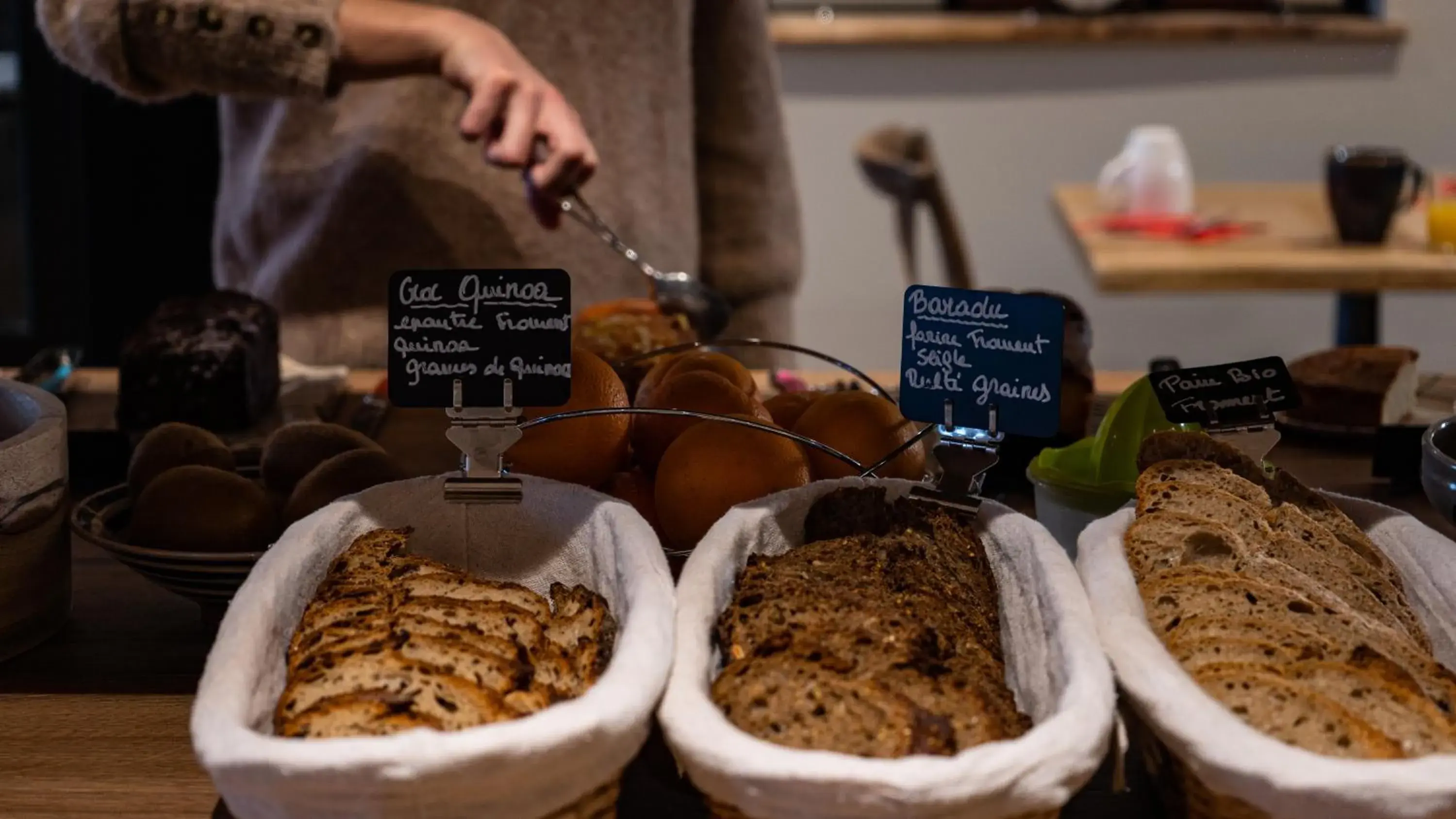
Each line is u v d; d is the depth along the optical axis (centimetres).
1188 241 246
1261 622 68
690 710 60
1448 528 103
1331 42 356
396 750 54
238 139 183
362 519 79
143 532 88
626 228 183
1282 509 81
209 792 75
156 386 129
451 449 122
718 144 199
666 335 117
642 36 180
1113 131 369
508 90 146
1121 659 64
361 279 175
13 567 85
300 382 146
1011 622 75
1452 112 361
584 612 74
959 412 81
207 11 140
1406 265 223
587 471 86
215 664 63
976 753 56
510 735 55
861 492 80
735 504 82
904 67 365
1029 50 362
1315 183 355
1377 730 60
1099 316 387
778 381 138
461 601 73
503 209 176
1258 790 56
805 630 68
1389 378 120
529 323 79
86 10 141
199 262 255
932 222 333
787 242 205
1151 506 79
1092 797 75
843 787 55
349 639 68
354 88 174
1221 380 85
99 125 246
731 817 60
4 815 72
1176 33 353
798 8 365
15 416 93
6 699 83
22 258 319
